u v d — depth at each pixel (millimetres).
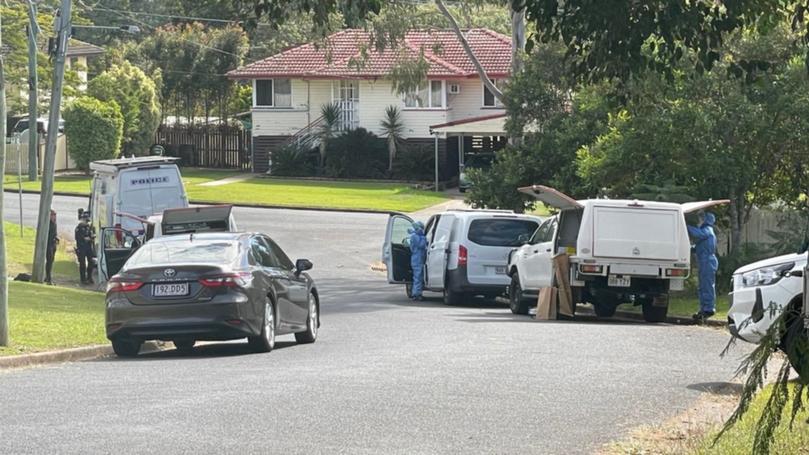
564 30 36656
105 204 93438
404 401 32500
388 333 55000
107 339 50188
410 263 84750
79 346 48094
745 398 21375
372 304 79188
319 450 25938
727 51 66938
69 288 80562
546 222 69500
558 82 101625
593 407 31953
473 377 37438
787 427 26734
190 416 29953
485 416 30344
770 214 83625
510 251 76438
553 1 36375
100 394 33875
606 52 36688
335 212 147625
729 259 77188
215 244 48062
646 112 67812
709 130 74000
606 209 62688
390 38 122750
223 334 45625
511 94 103688
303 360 43125
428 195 166500
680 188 76125
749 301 41500
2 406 31703
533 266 67750
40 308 63500
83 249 90438
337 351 46844
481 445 26703
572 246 64688
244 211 146750
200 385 35625
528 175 102000
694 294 76875
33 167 163750
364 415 30250
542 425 29219
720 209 80688
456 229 77875
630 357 43531
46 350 46188
